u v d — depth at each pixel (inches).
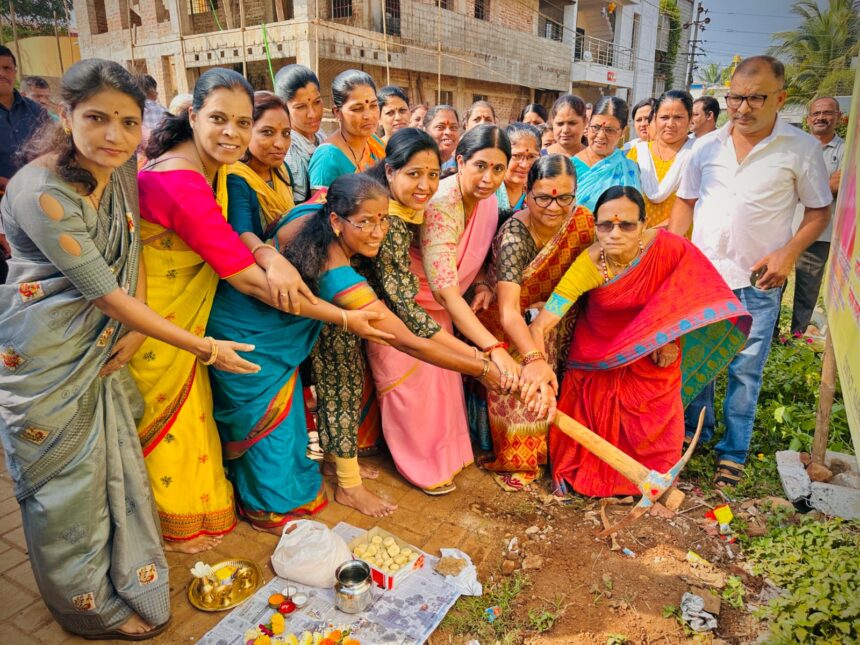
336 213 104.3
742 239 136.2
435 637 98.6
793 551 114.9
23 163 81.0
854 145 92.5
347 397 126.3
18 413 82.7
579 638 98.8
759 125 130.7
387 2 523.5
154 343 105.0
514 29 713.0
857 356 68.4
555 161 121.6
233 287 108.7
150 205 97.7
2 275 176.1
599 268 123.2
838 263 94.7
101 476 88.7
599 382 134.4
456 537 122.6
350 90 151.2
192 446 112.3
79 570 88.9
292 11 477.1
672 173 183.2
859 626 94.2
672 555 117.6
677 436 132.8
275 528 121.6
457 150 121.9
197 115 97.0
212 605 101.9
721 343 133.0
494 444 143.6
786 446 156.4
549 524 127.3
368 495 130.7
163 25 469.4
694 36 1261.1
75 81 74.1
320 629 96.8
